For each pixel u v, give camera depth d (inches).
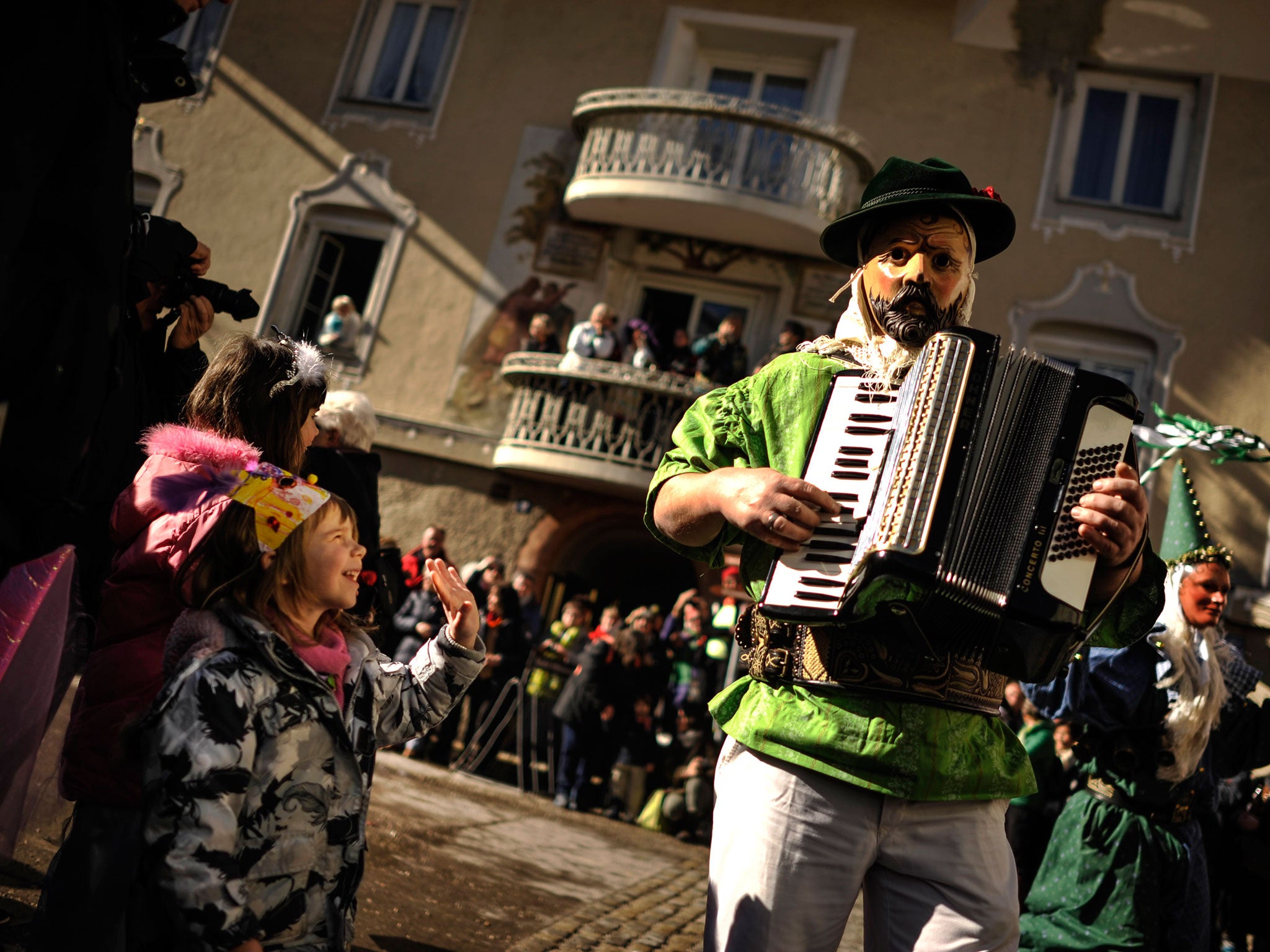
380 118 571.2
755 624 86.5
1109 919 142.2
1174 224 509.4
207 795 69.5
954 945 76.3
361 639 86.7
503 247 548.4
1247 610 455.5
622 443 497.0
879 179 91.5
